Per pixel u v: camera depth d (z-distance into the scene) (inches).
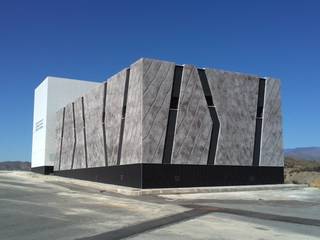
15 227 540.7
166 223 621.3
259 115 1497.3
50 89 2509.8
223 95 1413.6
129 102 1360.7
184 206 875.4
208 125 1371.8
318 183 1672.0
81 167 1867.6
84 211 717.9
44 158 2484.0
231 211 808.3
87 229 541.3
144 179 1241.4
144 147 1253.1
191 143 1332.4
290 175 2185.0
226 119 1409.9
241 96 1450.5
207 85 1389.0
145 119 1263.5
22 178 1814.7
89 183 1521.9
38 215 644.7
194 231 559.5
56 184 1435.8
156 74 1294.3
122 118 1425.9
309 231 601.9
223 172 1382.9
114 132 1488.7
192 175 1320.1
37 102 2778.1
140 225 592.1
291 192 1258.6
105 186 1349.7
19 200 831.7
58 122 2373.3
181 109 1326.3
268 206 921.5
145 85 1274.6
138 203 888.9
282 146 1526.8
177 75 1337.4
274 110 1523.1
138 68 1302.9
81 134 1900.8
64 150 2193.7
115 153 1462.8
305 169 2447.1
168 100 1304.1
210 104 1391.5
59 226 556.7
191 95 1348.4
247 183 1427.2
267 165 1485.0
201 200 1028.5
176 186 1286.9
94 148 1702.8
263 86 1514.5
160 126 1282.0
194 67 1364.4
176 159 1299.2
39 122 2684.5
